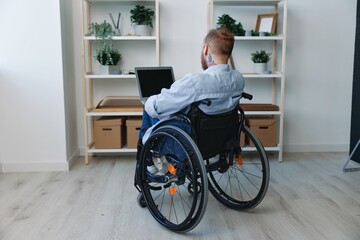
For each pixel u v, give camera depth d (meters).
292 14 3.68
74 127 3.58
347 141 3.87
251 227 2.14
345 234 2.04
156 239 2.01
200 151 2.07
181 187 2.79
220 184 2.88
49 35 3.09
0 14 3.05
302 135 3.86
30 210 2.37
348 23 3.73
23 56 3.10
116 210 2.38
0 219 2.24
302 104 3.81
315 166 3.35
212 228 2.13
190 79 1.92
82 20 3.28
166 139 2.11
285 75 3.75
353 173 3.14
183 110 2.04
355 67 3.39
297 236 2.03
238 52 3.71
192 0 3.60
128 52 3.64
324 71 3.78
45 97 3.15
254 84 3.76
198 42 3.64
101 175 3.10
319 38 3.73
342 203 2.48
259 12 3.64
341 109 3.85
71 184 2.87
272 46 3.70
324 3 3.69
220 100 1.99
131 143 3.43
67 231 2.09
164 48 3.64
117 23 3.49
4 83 3.12
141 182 2.24
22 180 2.97
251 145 3.43
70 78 3.44
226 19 3.39
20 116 3.16
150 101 2.07
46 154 3.21
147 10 3.42
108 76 3.33
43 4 3.06
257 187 2.80
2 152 3.18
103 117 3.57
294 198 2.57
